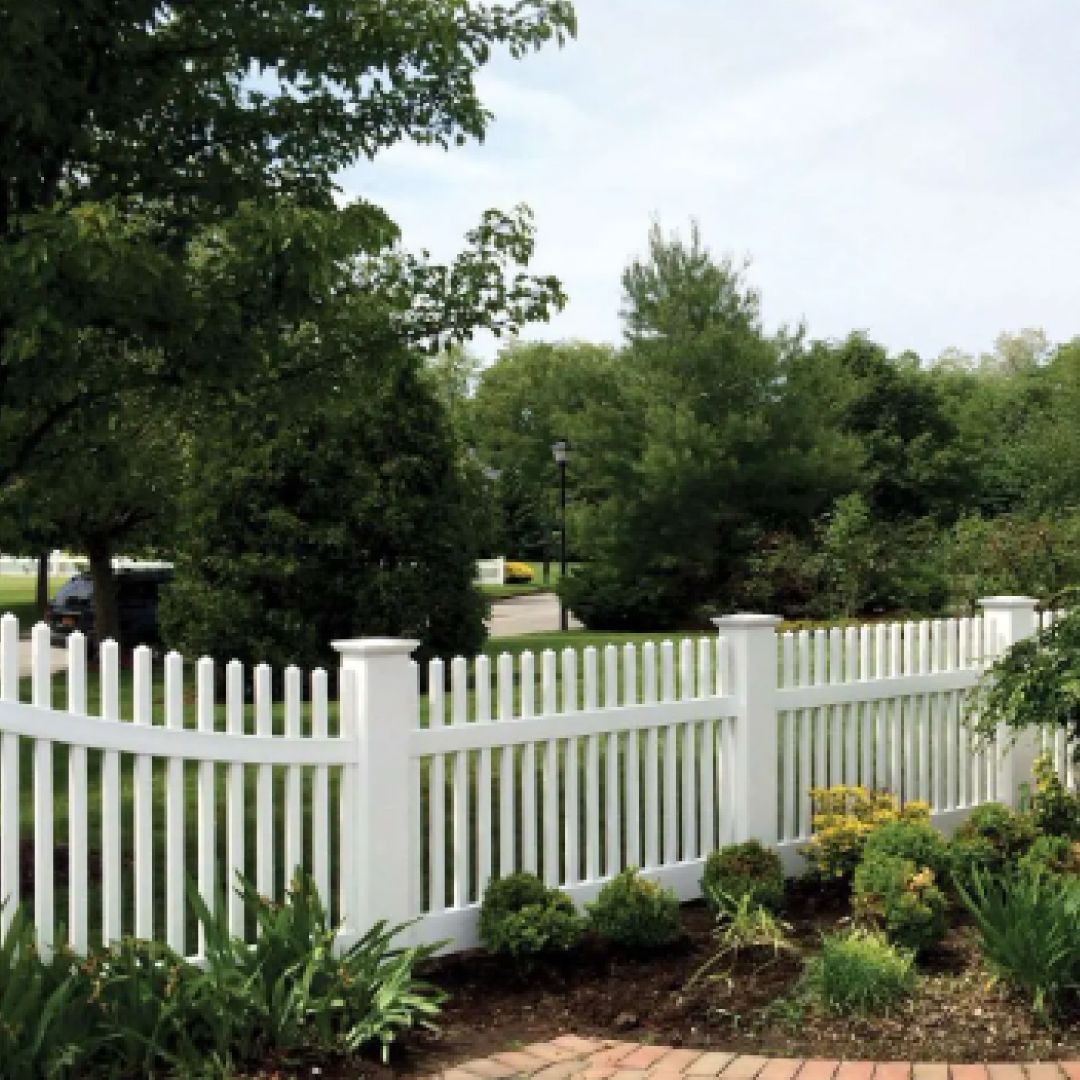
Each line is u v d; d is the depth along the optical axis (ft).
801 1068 13.41
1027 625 25.63
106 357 19.90
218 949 13.85
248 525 40.63
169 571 65.46
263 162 21.24
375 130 21.85
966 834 20.54
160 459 40.78
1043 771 21.99
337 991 13.74
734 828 20.88
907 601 67.72
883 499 113.50
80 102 18.15
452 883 22.12
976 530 51.88
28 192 18.69
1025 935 14.71
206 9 18.72
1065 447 105.91
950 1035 14.23
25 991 12.23
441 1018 15.12
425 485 41.55
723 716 20.65
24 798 26.12
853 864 19.81
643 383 80.23
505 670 18.02
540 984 16.33
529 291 22.71
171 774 14.62
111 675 14.14
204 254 20.76
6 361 15.80
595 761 18.90
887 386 118.01
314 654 40.32
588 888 18.76
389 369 22.17
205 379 19.25
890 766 23.88
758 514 79.87
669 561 77.41
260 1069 12.90
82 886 13.87
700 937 18.02
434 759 17.11
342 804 16.15
